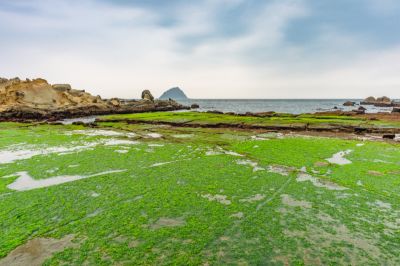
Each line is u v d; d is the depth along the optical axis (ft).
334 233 37.68
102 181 57.82
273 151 87.51
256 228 38.83
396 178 59.06
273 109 427.33
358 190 52.60
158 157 80.23
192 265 31.07
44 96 276.82
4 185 55.83
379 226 39.42
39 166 69.67
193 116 201.57
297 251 33.71
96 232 37.70
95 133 134.51
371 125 135.74
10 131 137.18
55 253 33.12
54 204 46.44
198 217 41.96
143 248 34.09
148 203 46.83
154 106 355.97
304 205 46.29
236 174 63.00
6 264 31.24
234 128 148.36
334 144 98.17
